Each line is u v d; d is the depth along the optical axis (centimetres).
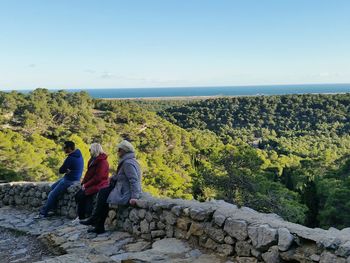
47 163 3278
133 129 8556
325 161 5744
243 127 11981
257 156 2286
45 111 8156
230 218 407
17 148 3659
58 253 512
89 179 634
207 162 2402
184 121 12562
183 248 441
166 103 18975
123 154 575
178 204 488
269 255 357
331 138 10175
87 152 3275
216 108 13450
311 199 2867
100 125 8281
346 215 2738
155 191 3681
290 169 4678
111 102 10838
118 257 457
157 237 511
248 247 380
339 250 305
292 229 357
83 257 397
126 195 558
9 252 541
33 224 682
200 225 444
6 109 7906
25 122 7212
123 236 549
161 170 4772
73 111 8788
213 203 498
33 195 805
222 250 411
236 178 2122
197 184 2334
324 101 13112
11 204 844
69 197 718
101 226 570
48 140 4700
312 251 328
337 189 2908
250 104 13462
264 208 2014
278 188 2691
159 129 8800
